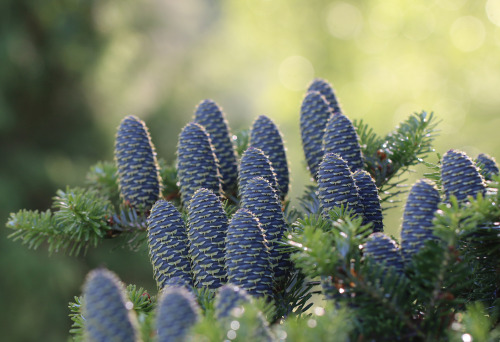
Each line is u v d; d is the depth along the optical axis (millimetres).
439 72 3318
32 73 3906
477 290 959
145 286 3951
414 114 1145
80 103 4215
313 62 4066
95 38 4102
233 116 5305
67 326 3699
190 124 1095
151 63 4574
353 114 3689
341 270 916
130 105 4422
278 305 967
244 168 1036
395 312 914
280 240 984
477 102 3053
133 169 1121
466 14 3232
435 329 911
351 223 926
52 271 3639
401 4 3467
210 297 952
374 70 3691
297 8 4094
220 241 979
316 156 1104
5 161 3906
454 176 961
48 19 3920
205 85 5105
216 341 856
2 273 3562
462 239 944
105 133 4301
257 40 4402
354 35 3818
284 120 4246
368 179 1008
